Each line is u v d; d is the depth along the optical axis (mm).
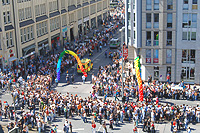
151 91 53938
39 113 45406
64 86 63562
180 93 53500
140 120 45406
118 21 140375
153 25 60156
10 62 71688
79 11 113938
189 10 58500
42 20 84875
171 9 59188
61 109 48688
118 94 56062
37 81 58469
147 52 62062
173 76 62281
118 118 45906
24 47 77312
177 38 60219
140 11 60125
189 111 44969
